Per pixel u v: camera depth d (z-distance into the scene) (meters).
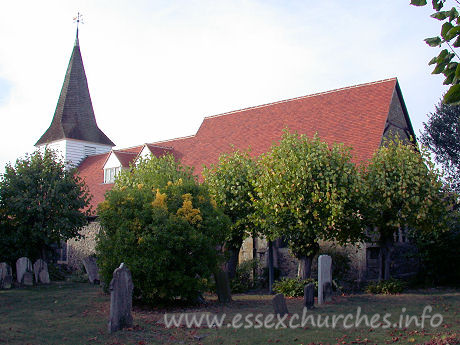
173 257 13.48
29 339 9.57
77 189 23.52
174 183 15.95
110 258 13.91
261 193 16.72
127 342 9.55
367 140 21.91
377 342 9.34
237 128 28.66
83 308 13.77
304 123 25.50
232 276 19.55
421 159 17.77
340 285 18.81
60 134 37.59
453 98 2.98
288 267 21.27
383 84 24.64
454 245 20.19
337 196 15.73
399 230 22.62
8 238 21.56
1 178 22.36
